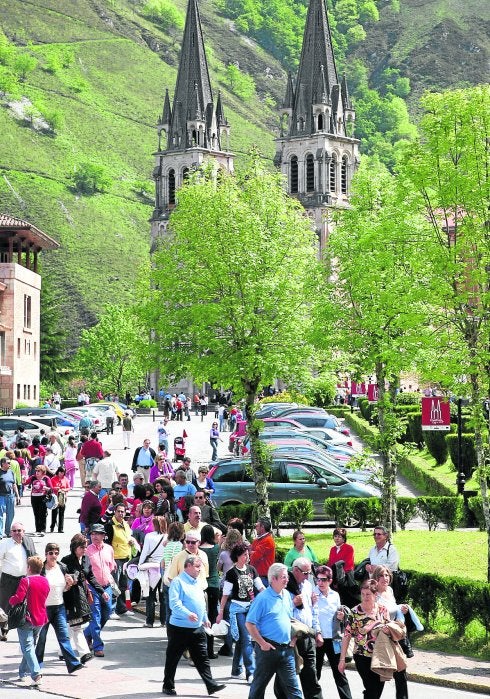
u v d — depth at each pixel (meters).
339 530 34.19
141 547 39.88
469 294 42.06
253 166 61.84
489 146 42.81
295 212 61.12
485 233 42.53
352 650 26.30
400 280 47.38
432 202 44.19
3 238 150.50
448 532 54.19
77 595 31.77
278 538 54.69
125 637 36.38
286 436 78.25
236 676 31.16
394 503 52.84
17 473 56.28
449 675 31.52
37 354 156.75
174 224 60.72
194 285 59.44
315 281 54.31
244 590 30.61
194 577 28.98
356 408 130.25
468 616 35.12
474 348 42.25
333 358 55.88
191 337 60.41
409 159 44.09
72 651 31.23
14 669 31.92
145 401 173.25
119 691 29.34
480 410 41.66
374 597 25.86
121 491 44.34
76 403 174.00
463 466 66.88
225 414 123.88
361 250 51.88
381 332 51.03
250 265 58.19
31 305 153.50
